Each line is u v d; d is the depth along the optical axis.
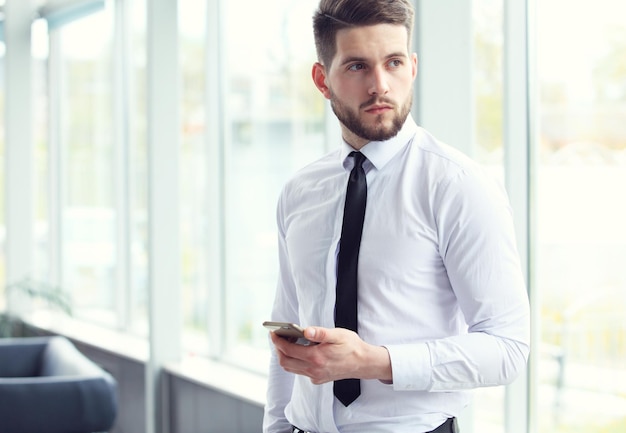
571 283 2.76
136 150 5.95
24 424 3.85
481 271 1.73
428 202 1.79
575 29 2.72
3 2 7.14
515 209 2.89
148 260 5.10
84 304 6.76
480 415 3.04
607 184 2.62
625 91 2.55
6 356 5.09
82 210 6.71
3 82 7.29
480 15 2.98
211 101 4.98
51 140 7.14
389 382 1.72
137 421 5.34
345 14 1.76
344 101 1.80
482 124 3.00
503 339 1.71
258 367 4.67
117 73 6.12
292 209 2.06
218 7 4.94
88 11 6.39
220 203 4.97
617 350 2.62
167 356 5.10
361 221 1.85
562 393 2.80
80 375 4.12
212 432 4.54
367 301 1.82
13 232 7.22
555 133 2.79
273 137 4.52
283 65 4.43
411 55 1.87
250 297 4.74
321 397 1.88
